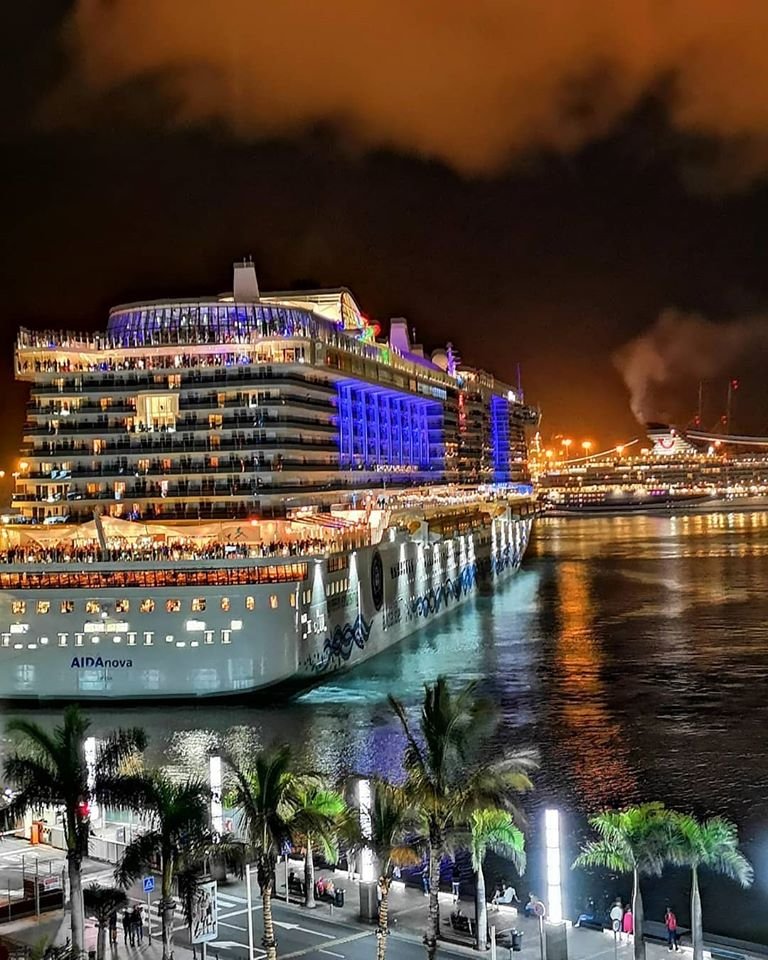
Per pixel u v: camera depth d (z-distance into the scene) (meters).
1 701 104.25
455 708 48.34
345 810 50.88
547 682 116.31
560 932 49.03
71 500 118.62
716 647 134.50
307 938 52.19
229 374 118.75
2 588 102.06
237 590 101.25
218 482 117.38
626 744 91.62
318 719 99.88
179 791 48.31
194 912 46.88
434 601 162.25
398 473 166.12
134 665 101.88
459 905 56.69
